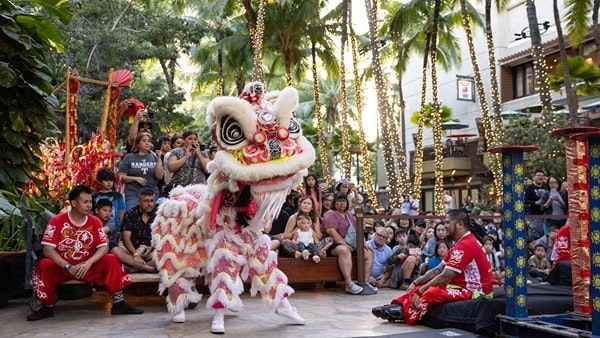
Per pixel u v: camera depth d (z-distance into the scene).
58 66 17.70
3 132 6.88
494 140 18.09
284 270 7.66
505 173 4.77
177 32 21.27
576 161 4.66
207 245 5.25
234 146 4.87
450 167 25.88
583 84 18.62
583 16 16.72
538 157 16.48
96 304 6.71
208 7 24.38
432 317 5.37
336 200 8.12
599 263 3.86
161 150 8.90
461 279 5.36
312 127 34.59
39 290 5.71
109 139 10.95
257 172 4.82
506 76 25.52
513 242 4.68
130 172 7.69
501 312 4.79
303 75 27.73
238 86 28.86
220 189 5.09
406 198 18.41
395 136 22.20
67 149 8.50
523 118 17.95
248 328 5.33
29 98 7.06
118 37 19.25
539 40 17.53
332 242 7.93
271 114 4.94
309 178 9.43
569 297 5.29
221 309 5.14
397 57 27.97
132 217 6.72
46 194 7.83
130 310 6.06
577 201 4.68
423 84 23.73
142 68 26.31
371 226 10.21
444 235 7.45
